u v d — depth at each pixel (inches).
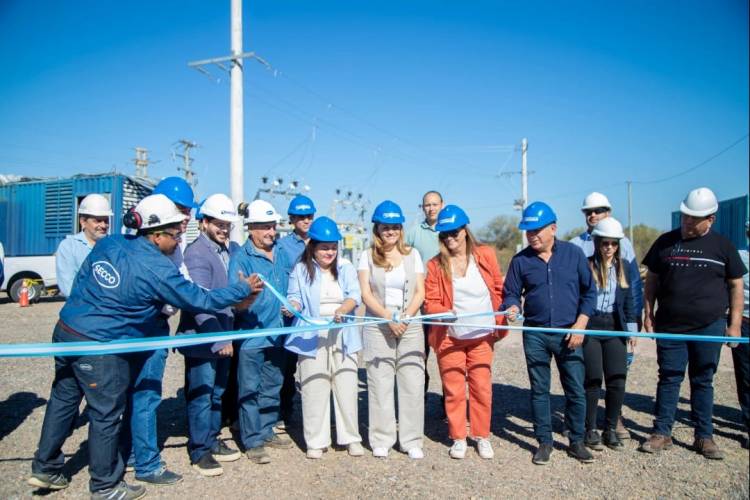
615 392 177.8
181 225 147.9
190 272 166.6
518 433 197.3
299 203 215.2
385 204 173.6
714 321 174.4
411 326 173.9
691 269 175.3
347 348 172.9
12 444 181.5
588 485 153.2
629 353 198.2
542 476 159.2
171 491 149.6
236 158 526.3
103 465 139.3
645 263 191.5
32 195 715.4
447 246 177.5
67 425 144.3
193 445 162.6
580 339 166.4
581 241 209.8
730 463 168.2
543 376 171.8
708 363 172.9
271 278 179.6
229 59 527.2
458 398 174.6
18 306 623.8
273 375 181.0
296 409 230.8
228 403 204.5
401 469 164.6
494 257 180.4
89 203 178.1
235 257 174.9
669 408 178.2
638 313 196.5
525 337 175.3
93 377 135.0
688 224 175.2
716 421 209.0
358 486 152.7
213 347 159.6
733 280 175.0
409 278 176.2
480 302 175.5
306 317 172.2
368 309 173.8
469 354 175.5
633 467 165.3
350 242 1003.3
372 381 174.6
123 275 135.5
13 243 717.3
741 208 565.9
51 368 294.5
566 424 174.1
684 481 155.5
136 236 145.8
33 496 144.1
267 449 181.3
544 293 171.6
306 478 158.2
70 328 135.6
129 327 139.1
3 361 312.8
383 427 173.9
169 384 266.5
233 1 529.7
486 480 156.3
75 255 175.9
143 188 736.3
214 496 146.8
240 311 173.9
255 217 178.1
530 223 169.8
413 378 173.3
